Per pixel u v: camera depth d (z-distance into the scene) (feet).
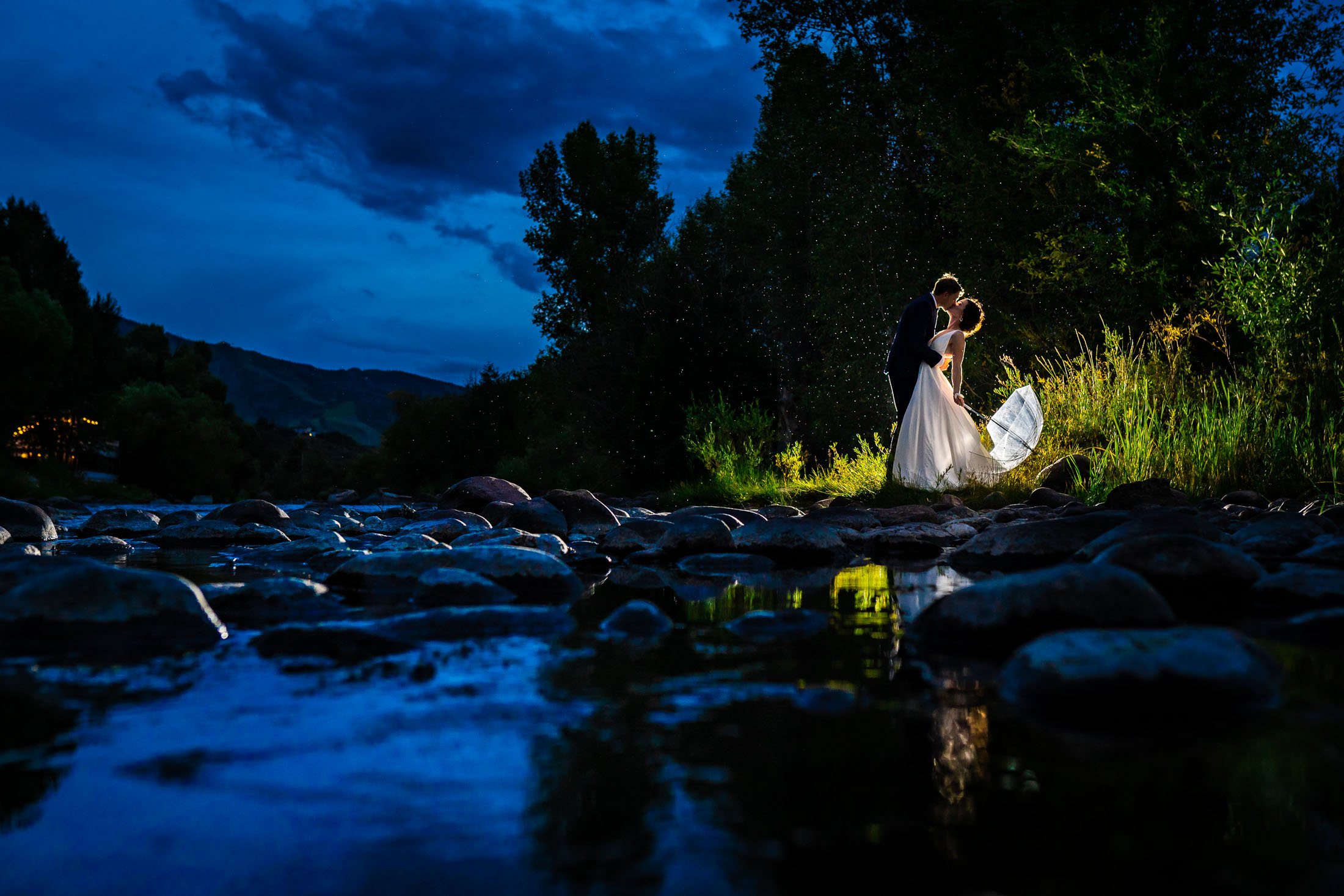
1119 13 37.93
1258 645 5.40
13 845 3.06
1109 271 36.01
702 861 2.95
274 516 25.18
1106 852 3.01
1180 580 9.02
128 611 7.16
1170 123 32.91
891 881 2.80
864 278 48.65
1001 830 3.21
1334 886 2.73
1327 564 11.40
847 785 3.72
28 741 4.32
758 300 60.59
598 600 10.26
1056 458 25.89
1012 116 42.60
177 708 5.00
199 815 3.35
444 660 6.48
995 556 15.02
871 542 18.43
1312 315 25.71
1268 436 22.85
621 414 59.72
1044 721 4.73
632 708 5.05
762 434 44.29
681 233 68.39
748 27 53.98
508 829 3.24
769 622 7.95
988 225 41.39
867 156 51.93
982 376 40.73
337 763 4.00
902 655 6.70
